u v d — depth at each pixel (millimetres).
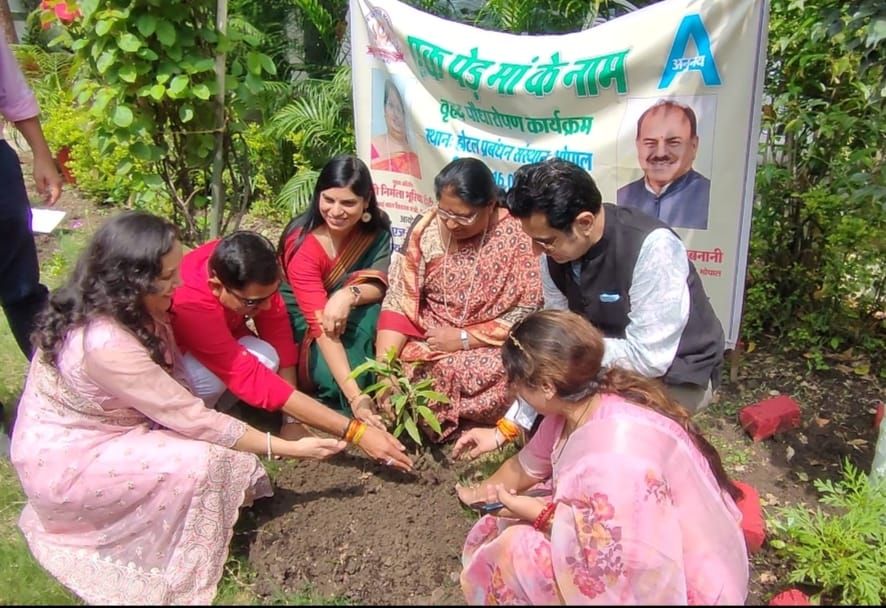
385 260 3537
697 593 2125
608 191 3576
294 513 2848
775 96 3938
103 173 6004
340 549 2699
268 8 6191
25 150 7656
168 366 2795
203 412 2635
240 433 2678
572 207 2459
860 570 2475
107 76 3520
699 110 3285
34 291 3365
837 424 3520
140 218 2523
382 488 2992
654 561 1999
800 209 3994
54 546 2637
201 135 3809
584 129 3543
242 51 4020
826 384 3807
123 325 2520
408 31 3830
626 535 2006
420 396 3133
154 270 2492
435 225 3352
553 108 3574
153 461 2535
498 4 4801
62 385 2586
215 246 3004
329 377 3469
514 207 2535
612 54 3381
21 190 3234
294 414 2955
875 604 2381
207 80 3678
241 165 4137
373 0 3910
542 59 3537
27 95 3316
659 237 2605
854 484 2840
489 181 3062
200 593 2531
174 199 4074
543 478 2682
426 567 2637
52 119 6707
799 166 3982
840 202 3691
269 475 3049
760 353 4090
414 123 3961
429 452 3193
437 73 3805
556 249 2578
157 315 2713
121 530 2598
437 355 3307
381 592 2541
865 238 3809
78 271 2545
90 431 2609
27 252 3311
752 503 2773
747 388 3789
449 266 3316
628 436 2107
